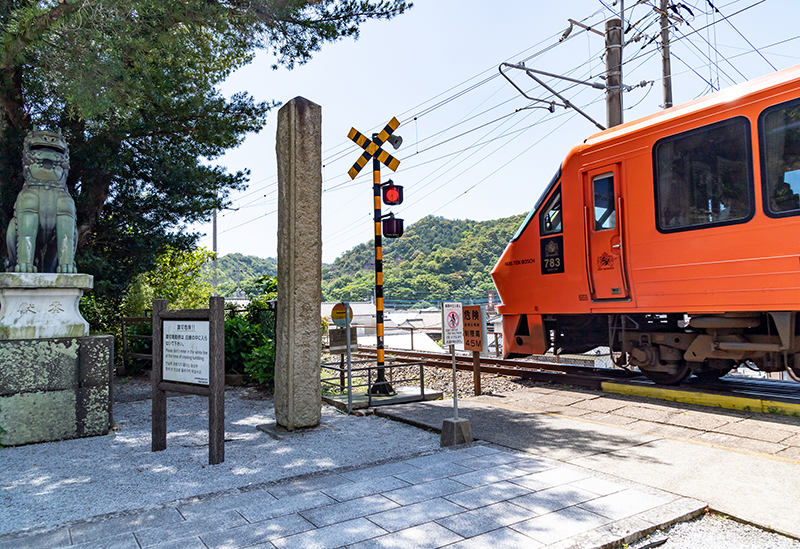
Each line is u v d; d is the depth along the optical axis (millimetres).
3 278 5629
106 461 4918
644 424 5988
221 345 4781
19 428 5547
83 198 9492
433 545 2947
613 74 12695
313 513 3445
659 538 3123
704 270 6551
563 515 3338
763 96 6105
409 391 8203
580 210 8125
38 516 3578
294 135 6055
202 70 10781
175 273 16562
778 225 5902
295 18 8891
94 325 12719
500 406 7203
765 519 3275
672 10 13836
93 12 6633
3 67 6941
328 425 6320
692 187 6742
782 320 6137
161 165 10445
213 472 4500
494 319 33156
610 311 7711
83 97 6836
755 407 6250
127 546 3023
